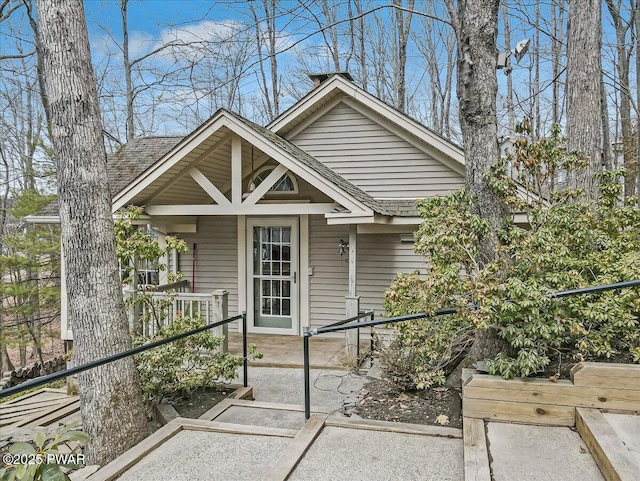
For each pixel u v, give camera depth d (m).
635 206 5.45
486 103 4.50
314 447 3.34
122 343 4.32
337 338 8.66
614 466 2.55
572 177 6.55
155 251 6.05
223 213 7.39
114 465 3.20
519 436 3.26
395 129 8.40
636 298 3.81
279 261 9.02
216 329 6.60
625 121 14.87
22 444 2.74
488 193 4.49
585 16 6.61
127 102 15.48
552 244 3.97
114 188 8.45
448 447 3.30
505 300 3.69
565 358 4.03
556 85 14.41
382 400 4.34
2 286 12.77
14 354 16.94
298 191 8.69
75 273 4.23
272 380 6.52
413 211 7.64
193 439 3.68
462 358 5.05
